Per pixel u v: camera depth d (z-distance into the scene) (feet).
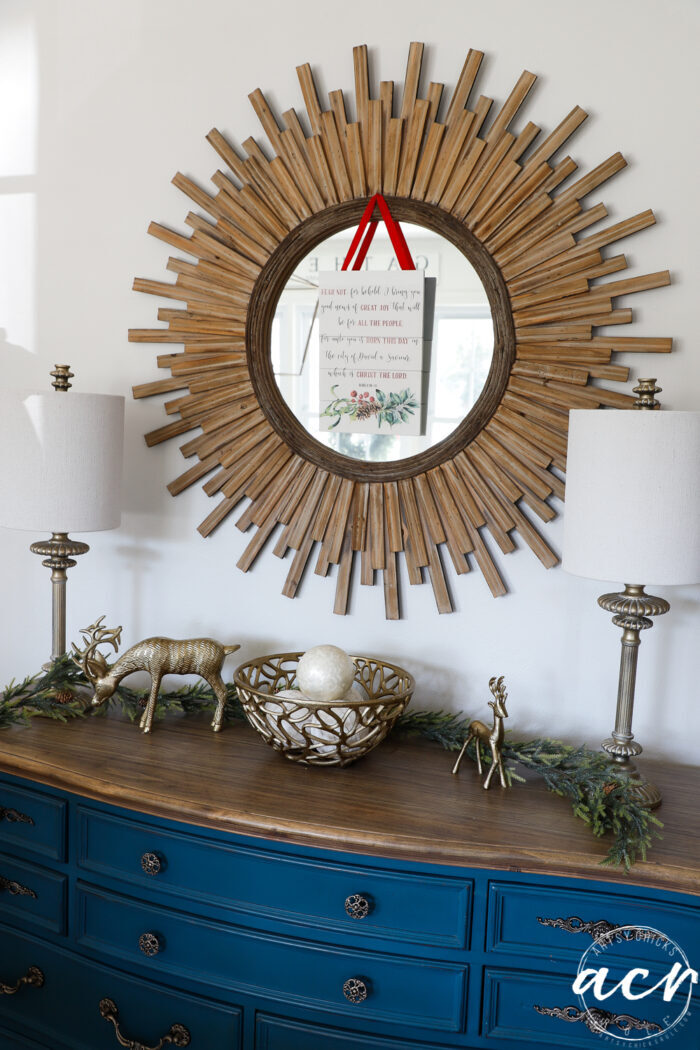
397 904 4.11
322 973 4.27
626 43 4.76
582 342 4.94
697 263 4.75
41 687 5.53
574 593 5.16
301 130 5.38
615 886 3.90
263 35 5.47
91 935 4.80
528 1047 4.11
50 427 5.03
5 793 4.97
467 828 4.05
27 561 6.51
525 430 5.09
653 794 4.43
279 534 5.75
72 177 6.04
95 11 5.86
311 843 4.07
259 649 5.89
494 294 5.08
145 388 5.90
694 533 3.97
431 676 5.49
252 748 5.01
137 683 6.18
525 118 4.98
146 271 5.91
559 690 5.26
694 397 4.81
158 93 5.76
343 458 5.50
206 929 4.43
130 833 4.57
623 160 4.78
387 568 5.47
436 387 5.32
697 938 3.84
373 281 5.36
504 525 5.19
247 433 5.70
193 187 5.68
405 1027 4.21
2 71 6.14
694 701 5.03
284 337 5.60
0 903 5.14
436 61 5.11
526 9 4.91
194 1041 4.58
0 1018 5.24
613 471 4.00
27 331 6.29
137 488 6.09
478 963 4.08
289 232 5.46
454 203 5.11
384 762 4.85
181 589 6.06
